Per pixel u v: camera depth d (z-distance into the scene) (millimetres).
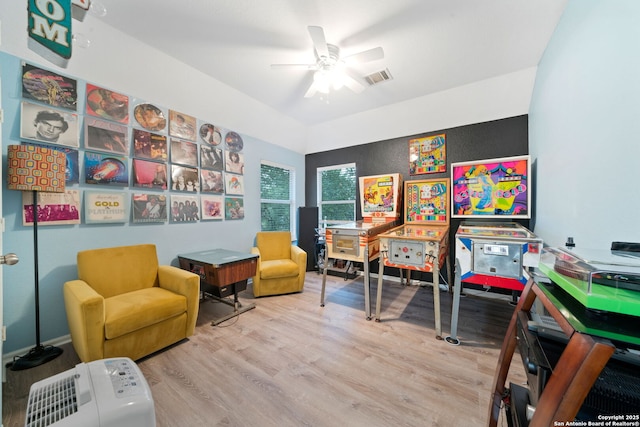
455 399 1469
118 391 844
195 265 2666
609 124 1230
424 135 3703
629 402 630
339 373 1704
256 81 2934
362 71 2686
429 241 2240
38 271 1904
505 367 1090
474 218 3230
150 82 2504
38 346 1822
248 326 2402
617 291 675
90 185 2199
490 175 2895
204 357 1892
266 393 1518
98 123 2227
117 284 2135
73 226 2109
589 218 1408
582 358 541
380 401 1454
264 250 3672
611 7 1204
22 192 1861
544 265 996
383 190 3771
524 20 1950
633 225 1068
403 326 2400
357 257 2693
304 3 1826
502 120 3141
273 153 4223
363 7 1858
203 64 2598
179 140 2863
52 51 1128
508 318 2580
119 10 1887
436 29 2072
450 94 3135
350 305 2949
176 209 2842
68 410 756
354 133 4203
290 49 2357
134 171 2473
